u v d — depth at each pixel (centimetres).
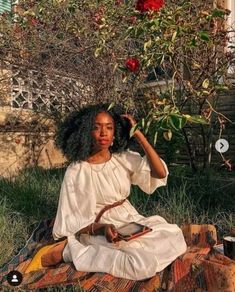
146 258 271
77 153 313
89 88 634
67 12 622
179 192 487
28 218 443
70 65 638
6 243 360
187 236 326
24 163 754
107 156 315
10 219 425
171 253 282
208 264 263
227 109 665
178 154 643
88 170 310
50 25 630
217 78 513
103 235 295
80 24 604
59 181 575
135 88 530
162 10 380
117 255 278
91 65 611
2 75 671
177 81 483
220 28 488
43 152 782
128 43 518
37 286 288
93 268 280
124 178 314
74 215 308
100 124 306
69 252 295
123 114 327
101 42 525
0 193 523
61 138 326
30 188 530
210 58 495
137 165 314
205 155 590
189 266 273
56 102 712
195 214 441
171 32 376
